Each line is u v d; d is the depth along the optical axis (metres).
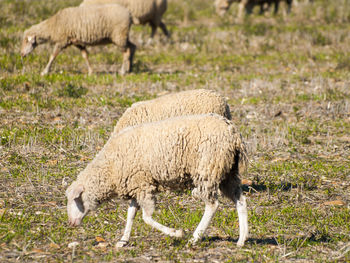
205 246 20.78
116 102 43.09
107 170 20.84
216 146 19.81
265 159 32.69
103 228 22.80
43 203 25.06
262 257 19.75
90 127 37.06
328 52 65.50
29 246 20.27
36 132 34.94
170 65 58.97
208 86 49.16
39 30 49.41
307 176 29.77
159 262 19.23
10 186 26.78
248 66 59.19
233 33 75.31
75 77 49.69
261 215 24.42
